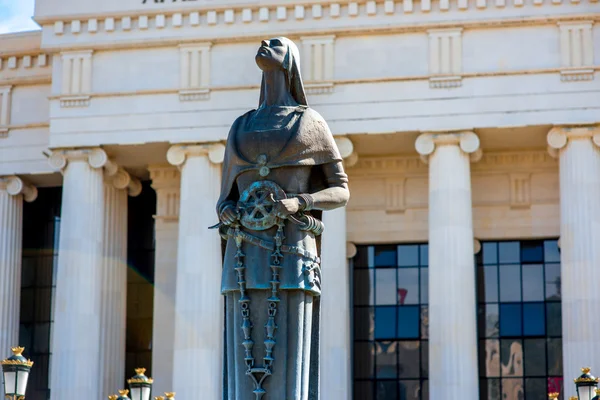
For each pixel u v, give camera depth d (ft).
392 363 228.22
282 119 49.44
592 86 208.33
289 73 50.49
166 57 220.64
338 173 49.67
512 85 209.77
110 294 226.79
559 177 215.31
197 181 216.54
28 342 239.91
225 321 49.67
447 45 211.61
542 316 226.38
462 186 209.05
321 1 214.07
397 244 232.32
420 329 228.63
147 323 237.86
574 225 204.85
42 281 241.96
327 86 212.84
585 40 208.85
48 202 244.83
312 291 48.44
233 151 49.26
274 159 48.78
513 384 224.74
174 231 234.79
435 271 207.10
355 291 231.50
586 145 207.21
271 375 47.67
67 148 220.64
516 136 214.07
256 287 47.93
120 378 227.81
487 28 211.41
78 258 217.77
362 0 212.64
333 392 206.49
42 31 224.53
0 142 236.22
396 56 212.64
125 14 220.64
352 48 213.66
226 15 217.56
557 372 223.92
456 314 204.74
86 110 221.66
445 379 203.00
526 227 226.99
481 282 228.84
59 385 214.69
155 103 219.82
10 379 109.29
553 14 208.85
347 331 222.69
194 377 209.97
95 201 220.43
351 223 231.50
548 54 209.87
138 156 226.38
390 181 231.50
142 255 239.91
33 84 237.04
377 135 212.02
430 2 211.41
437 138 209.97
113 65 221.66
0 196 235.61
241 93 217.56
